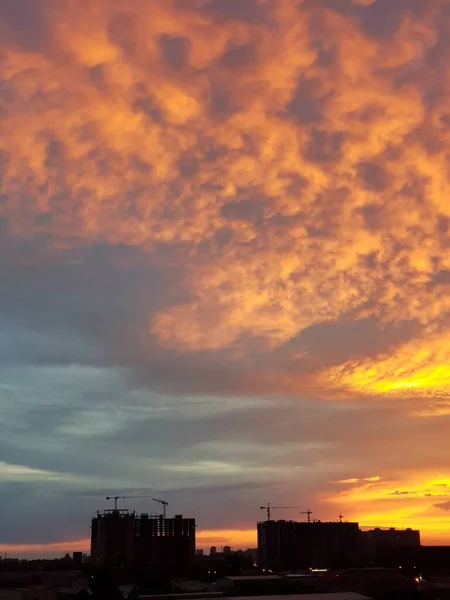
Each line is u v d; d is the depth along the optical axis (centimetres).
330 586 12325
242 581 11894
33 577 17712
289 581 12081
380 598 11681
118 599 11675
